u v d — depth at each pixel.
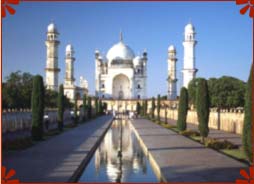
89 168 20.30
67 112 78.50
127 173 18.91
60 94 41.69
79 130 44.19
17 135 35.53
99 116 94.12
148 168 20.42
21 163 18.61
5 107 49.31
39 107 30.14
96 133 39.53
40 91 30.16
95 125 55.06
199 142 29.00
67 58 114.69
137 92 126.06
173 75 116.19
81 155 21.66
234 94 64.56
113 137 39.38
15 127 40.97
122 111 115.44
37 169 16.86
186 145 26.84
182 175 15.41
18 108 52.19
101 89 128.00
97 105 94.94
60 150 24.08
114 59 127.56
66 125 51.59
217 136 34.16
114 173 18.94
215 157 20.55
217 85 65.19
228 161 19.08
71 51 115.12
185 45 93.94
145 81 126.19
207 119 28.36
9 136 34.22
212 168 17.00
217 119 45.59
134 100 116.88
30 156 21.20
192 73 93.38
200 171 16.27
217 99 64.50
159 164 18.16
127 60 127.81
